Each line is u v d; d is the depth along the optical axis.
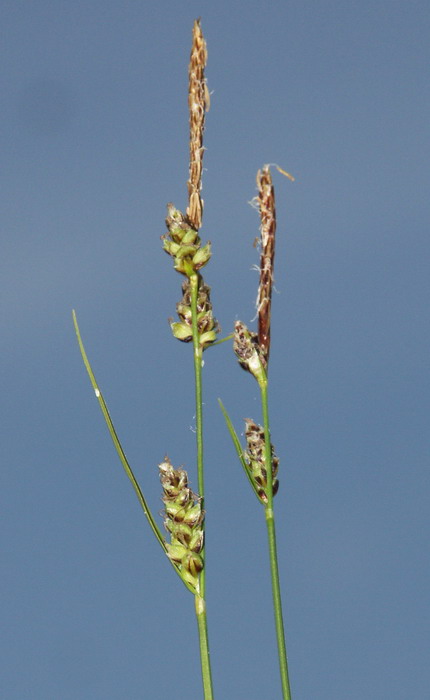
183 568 0.30
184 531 0.30
